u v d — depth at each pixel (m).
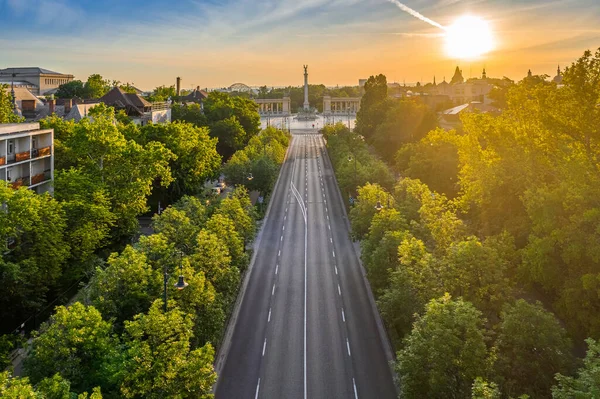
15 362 35.09
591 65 41.47
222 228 44.88
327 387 34.72
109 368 24.25
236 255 45.06
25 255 41.06
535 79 53.09
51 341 24.92
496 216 51.03
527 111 49.66
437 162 76.56
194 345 33.41
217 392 34.12
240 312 46.22
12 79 188.25
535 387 25.44
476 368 24.83
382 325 43.53
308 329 43.00
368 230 52.22
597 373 20.41
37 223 40.62
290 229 74.38
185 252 42.03
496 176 49.44
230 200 54.41
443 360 25.12
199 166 77.25
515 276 41.28
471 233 54.00
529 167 46.22
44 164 57.00
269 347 40.00
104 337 26.77
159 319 26.44
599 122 40.44
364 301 48.69
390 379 35.59
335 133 152.62
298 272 56.62
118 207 56.22
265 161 87.69
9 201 38.59
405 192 59.91
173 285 32.16
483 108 140.00
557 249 38.38
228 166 87.88
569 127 42.28
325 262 59.97
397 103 137.62
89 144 56.38
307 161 137.50
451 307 27.22
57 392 21.50
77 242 46.94
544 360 25.86
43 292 42.31
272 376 36.06
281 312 46.31
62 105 108.50
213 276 38.19
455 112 141.88
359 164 85.25
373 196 57.22
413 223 46.34
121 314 31.69
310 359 38.25
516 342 26.22
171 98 185.62
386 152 116.75
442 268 34.16
